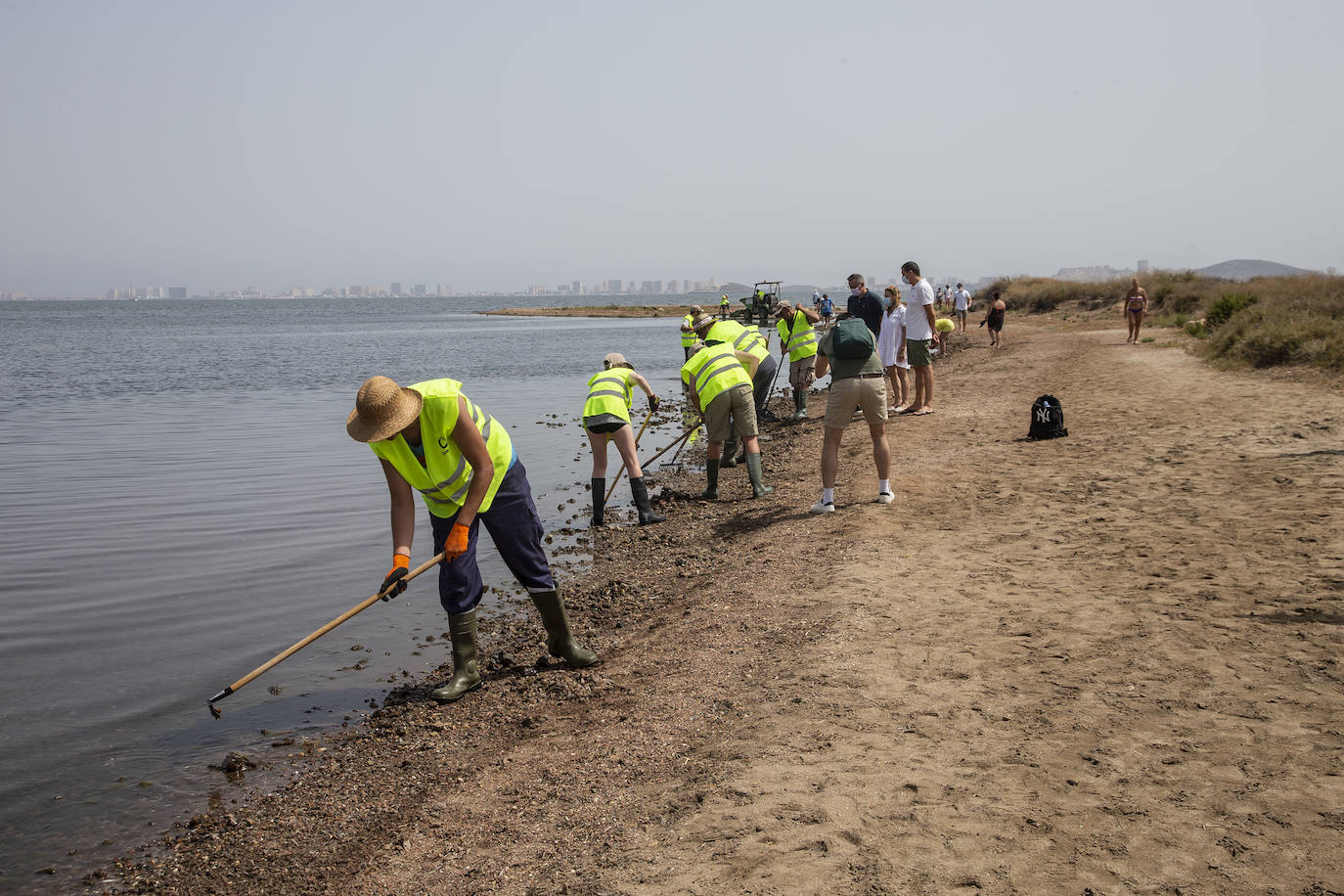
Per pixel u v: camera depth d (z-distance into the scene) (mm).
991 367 19547
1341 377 12570
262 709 4883
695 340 19781
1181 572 5383
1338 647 4129
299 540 8305
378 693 5109
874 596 5512
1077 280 50969
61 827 3744
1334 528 5867
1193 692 3846
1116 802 3076
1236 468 7922
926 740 3660
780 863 2912
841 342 7609
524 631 6051
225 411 18859
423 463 4680
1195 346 18906
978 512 7363
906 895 2686
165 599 6625
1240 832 2836
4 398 21188
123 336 59031
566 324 81250
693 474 11539
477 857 3312
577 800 3629
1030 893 2645
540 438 14828
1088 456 9070
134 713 4805
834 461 7789
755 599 5906
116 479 11258
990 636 4723
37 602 6531
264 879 3326
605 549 8070
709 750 3859
